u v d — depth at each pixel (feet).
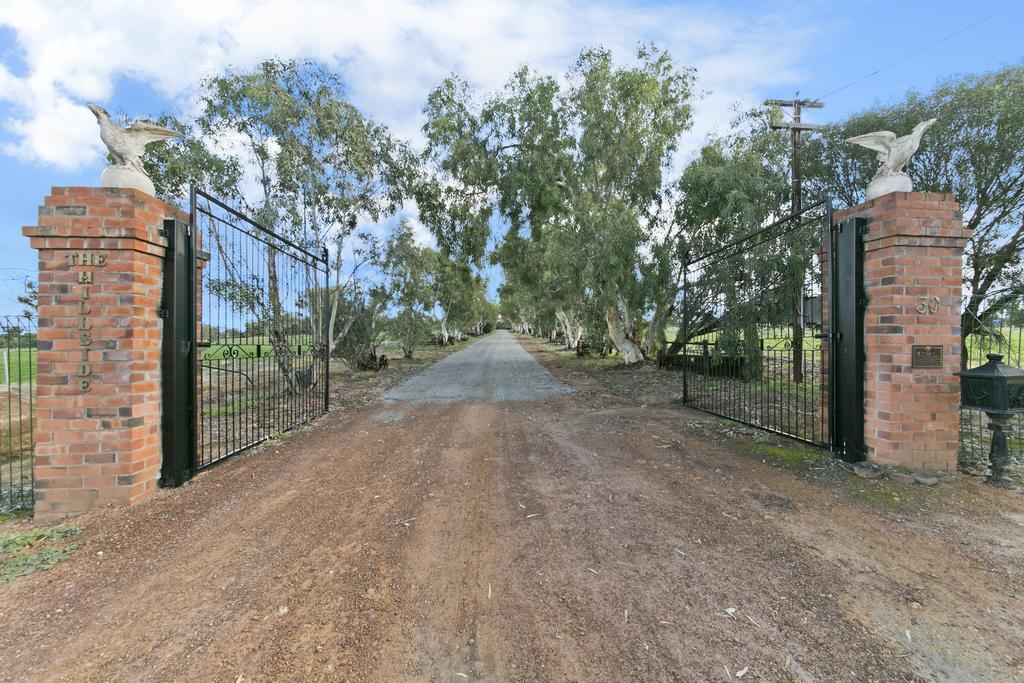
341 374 52.01
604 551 10.06
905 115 34.94
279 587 8.84
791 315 32.37
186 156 32.50
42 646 7.31
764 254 32.30
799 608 7.97
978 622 7.53
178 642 7.34
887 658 6.79
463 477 15.14
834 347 15.62
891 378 13.70
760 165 44.16
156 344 13.65
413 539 10.75
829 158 40.42
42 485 12.24
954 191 33.55
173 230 14.10
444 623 7.75
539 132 49.08
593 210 45.21
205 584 8.95
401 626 7.68
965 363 23.54
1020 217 32.30
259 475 15.38
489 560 9.77
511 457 17.44
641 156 49.80
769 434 19.42
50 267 12.42
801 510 11.78
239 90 33.32
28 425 22.20
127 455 12.53
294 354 29.60
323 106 35.86
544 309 95.45
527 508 12.48
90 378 12.42
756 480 14.06
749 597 8.30
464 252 54.80
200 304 15.98
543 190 48.26
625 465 16.07
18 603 8.41
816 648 7.02
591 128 48.75
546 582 8.92
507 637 7.39
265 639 7.38
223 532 11.12
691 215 47.52
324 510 12.45
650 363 54.13
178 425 14.32
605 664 6.77
